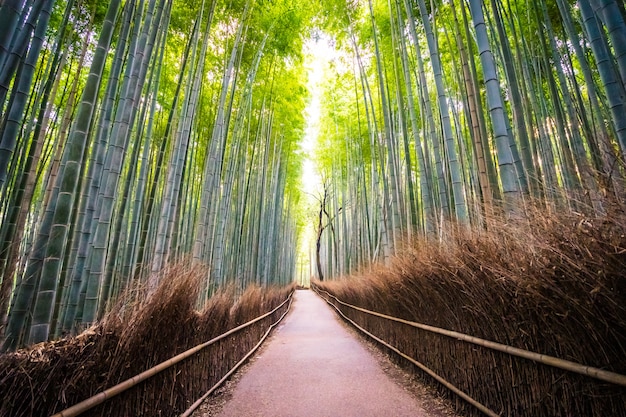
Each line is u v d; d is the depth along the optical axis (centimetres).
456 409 252
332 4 693
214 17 561
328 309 1293
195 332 265
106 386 152
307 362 434
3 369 113
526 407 175
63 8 445
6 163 179
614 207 124
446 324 278
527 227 170
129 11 307
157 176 417
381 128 909
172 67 641
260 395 304
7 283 140
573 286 132
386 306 471
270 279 1184
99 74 217
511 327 187
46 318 178
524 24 550
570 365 141
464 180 527
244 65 675
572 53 596
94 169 282
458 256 231
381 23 677
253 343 501
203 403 281
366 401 283
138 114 396
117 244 336
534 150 432
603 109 379
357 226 1213
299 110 1034
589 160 149
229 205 641
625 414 122
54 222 188
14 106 188
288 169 1469
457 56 591
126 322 171
